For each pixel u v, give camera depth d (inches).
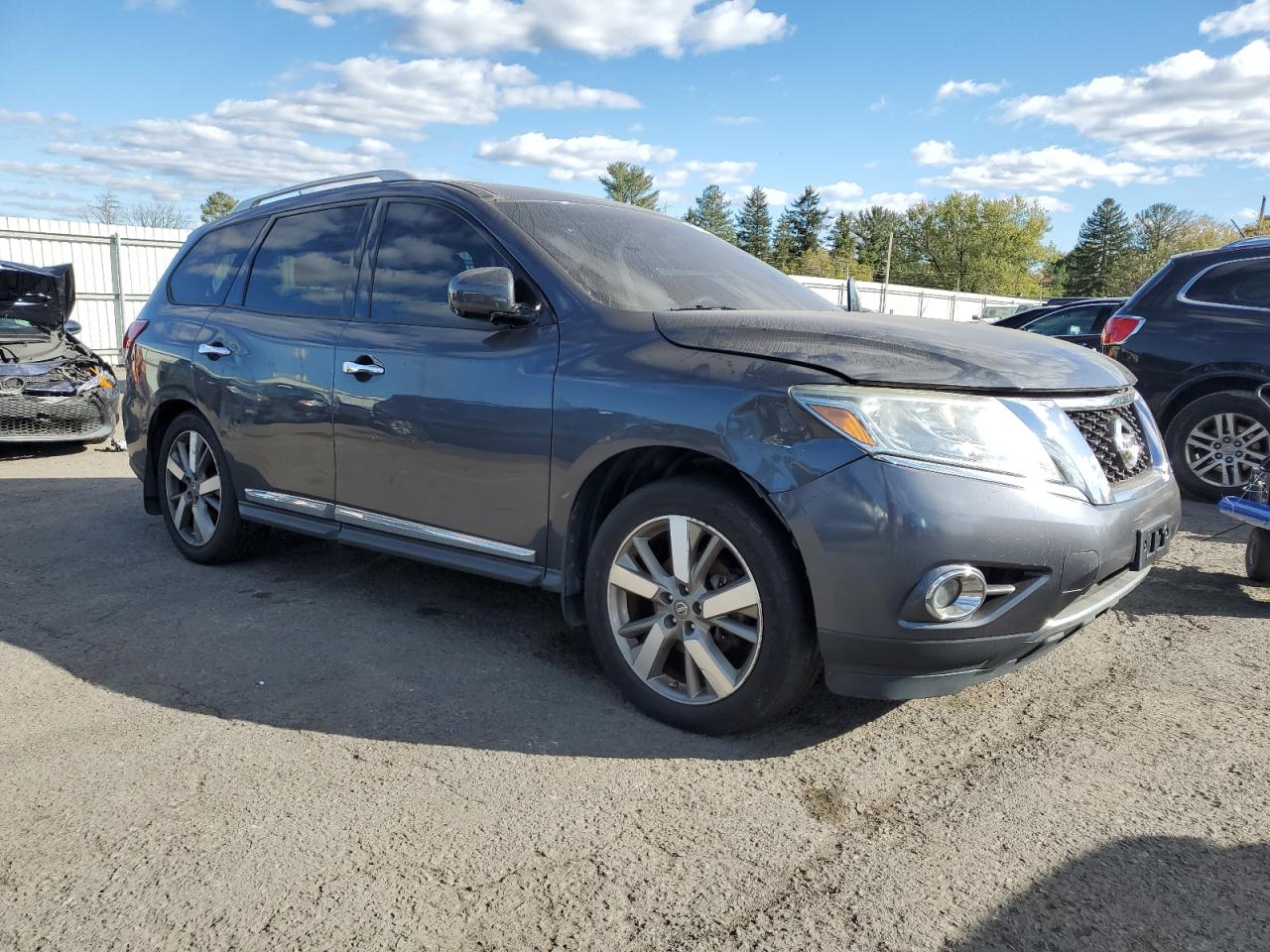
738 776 105.4
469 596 169.6
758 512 106.5
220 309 182.7
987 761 109.4
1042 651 110.0
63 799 99.3
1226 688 130.3
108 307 730.2
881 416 100.3
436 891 84.5
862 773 106.5
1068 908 82.2
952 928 79.7
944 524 97.4
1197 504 254.4
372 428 145.5
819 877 86.9
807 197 4015.8
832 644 102.1
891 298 1534.2
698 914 81.5
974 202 3602.4
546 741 113.7
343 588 173.9
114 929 79.0
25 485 276.7
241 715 120.2
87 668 135.2
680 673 121.0
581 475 120.2
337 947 77.0
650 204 3686.0
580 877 86.7
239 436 171.2
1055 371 111.3
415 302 146.8
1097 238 4335.6
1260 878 86.7
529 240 136.8
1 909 81.5
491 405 129.2
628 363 118.1
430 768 106.9
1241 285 248.8
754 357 109.8
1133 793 101.8
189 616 158.1
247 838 92.5
